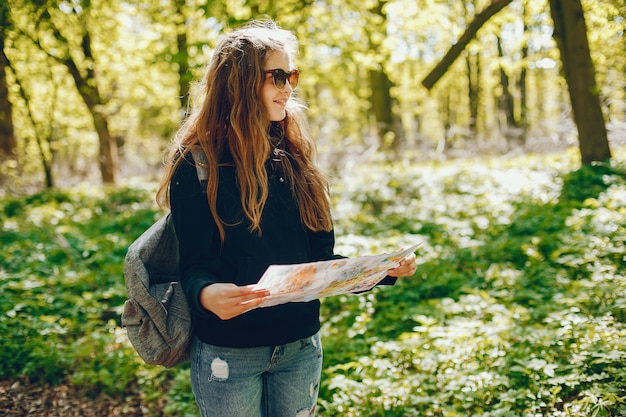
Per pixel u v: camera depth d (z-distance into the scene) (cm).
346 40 1184
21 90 1434
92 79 1590
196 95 223
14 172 1519
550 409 343
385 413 360
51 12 1002
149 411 418
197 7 872
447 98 2867
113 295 634
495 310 480
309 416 221
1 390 446
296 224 214
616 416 320
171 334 211
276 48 207
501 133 1905
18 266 736
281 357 208
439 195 1056
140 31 1570
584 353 374
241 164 201
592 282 505
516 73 2597
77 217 1183
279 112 211
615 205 741
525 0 1127
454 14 1501
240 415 205
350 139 1500
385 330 500
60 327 534
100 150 1803
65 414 417
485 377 368
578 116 1038
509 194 979
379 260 194
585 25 1027
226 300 179
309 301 214
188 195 199
